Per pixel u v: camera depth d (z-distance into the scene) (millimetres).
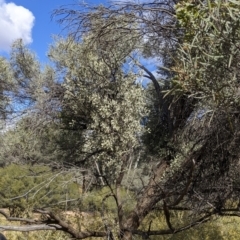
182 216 5668
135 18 4895
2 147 8562
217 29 2076
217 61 2125
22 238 5992
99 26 5121
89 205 6004
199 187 4273
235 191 4086
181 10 2168
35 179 7051
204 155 4082
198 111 3600
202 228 6086
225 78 2186
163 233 5199
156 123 5891
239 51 2094
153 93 6262
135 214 5266
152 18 4891
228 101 2234
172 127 5230
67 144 7152
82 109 6375
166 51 4535
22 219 4875
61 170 5973
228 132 3400
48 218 4957
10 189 8477
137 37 5070
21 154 8117
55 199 6023
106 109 5922
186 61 2393
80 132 6949
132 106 5914
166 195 4742
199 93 2275
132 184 5762
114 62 5969
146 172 5906
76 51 6371
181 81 2242
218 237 6250
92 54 6047
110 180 5949
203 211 4527
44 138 7473
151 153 5934
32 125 7168
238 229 6496
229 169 3896
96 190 6156
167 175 5020
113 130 5914
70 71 6379
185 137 4750
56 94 7031
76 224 5730
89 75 6254
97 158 5973
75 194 6043
